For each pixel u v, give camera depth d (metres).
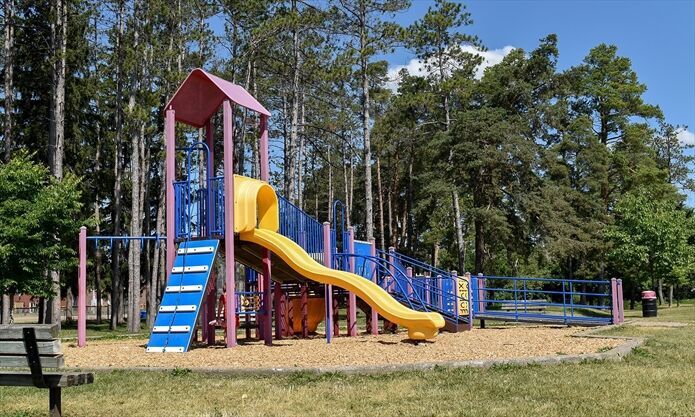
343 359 9.86
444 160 35.78
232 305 12.91
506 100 37.62
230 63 31.52
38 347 5.61
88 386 7.89
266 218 14.46
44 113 32.22
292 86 34.19
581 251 34.06
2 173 19.89
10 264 19.47
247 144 37.75
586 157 37.88
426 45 36.59
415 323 12.51
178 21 30.42
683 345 11.55
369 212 29.78
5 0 27.41
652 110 43.06
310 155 54.19
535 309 34.47
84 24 32.53
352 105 39.78
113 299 32.06
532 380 7.70
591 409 6.18
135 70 28.31
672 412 6.05
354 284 13.05
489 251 42.16
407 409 6.25
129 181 39.31
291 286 17.03
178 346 11.97
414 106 37.84
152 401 6.91
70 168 33.56
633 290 35.81
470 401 6.58
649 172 40.56
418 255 54.22
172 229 13.89
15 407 6.77
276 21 29.06
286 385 7.61
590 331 15.71
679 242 30.48
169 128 14.28
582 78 40.06
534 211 33.25
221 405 6.60
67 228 20.80
